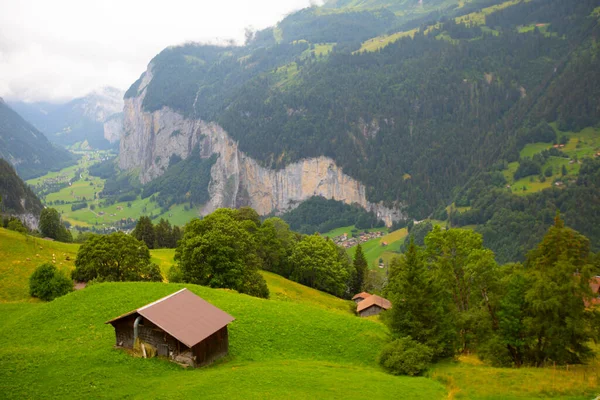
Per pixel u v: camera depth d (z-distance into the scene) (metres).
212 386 36.06
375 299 96.12
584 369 43.41
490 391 38.31
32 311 54.47
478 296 58.69
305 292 107.12
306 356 47.50
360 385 38.94
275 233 123.81
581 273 46.28
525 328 47.59
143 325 41.91
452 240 63.03
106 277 73.31
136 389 35.66
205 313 43.25
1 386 35.78
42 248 95.75
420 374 44.22
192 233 83.38
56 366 39.25
